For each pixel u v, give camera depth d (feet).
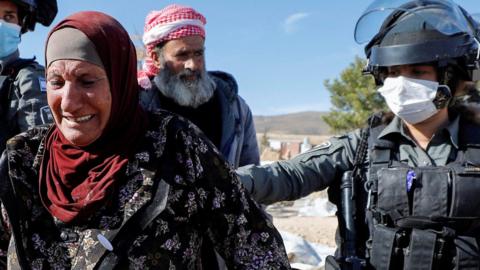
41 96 8.66
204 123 10.56
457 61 7.14
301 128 433.89
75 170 5.65
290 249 18.52
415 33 7.07
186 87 10.31
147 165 5.64
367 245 7.10
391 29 7.28
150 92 10.77
